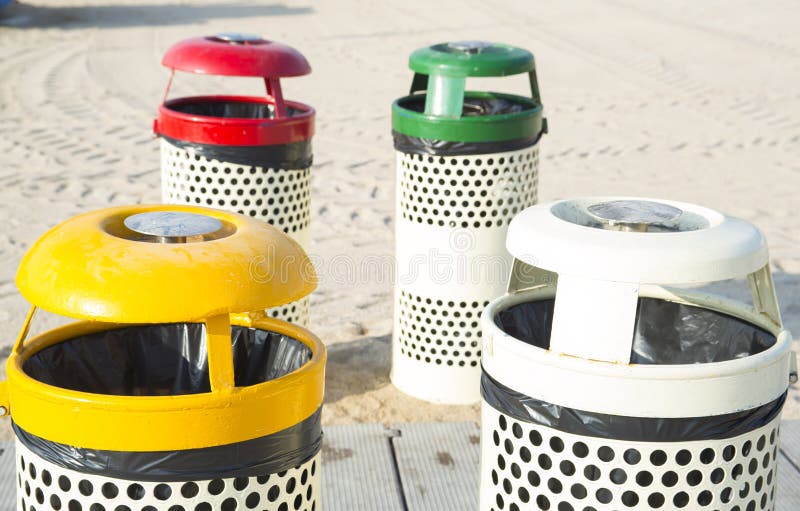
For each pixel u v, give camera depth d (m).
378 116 9.51
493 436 2.15
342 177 7.61
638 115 9.63
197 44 3.75
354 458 3.42
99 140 8.48
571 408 1.96
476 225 3.79
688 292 2.45
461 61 3.68
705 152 8.48
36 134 8.56
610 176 7.75
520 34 13.48
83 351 2.22
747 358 1.95
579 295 1.96
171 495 1.83
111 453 1.80
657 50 12.46
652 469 1.95
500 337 2.08
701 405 1.92
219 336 1.82
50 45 12.42
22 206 6.70
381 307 5.11
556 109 9.80
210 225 2.03
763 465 2.06
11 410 1.95
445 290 3.89
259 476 1.89
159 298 1.76
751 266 2.00
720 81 10.95
